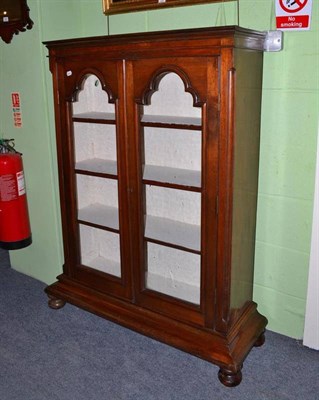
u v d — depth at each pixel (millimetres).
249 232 2039
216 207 1789
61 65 2088
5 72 2578
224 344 1898
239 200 1852
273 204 2111
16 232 2615
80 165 2285
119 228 2135
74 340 2236
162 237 2045
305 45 1842
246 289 2107
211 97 1665
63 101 2143
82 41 1934
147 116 2064
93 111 2369
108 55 1896
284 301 2209
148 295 2131
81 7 2506
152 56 1769
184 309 2020
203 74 1660
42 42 2158
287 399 1826
